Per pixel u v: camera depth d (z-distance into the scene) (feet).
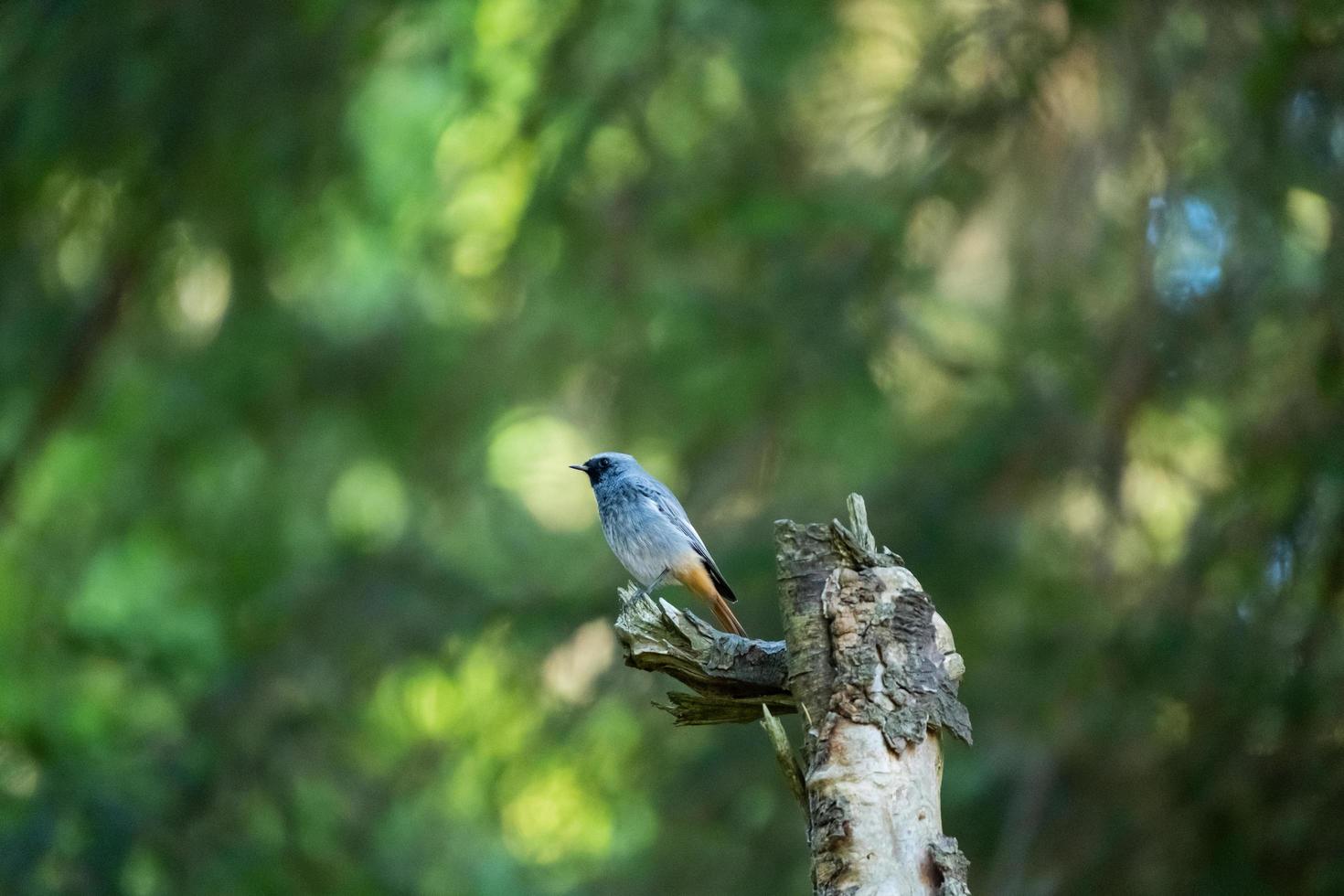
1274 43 36.91
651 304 49.39
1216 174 42.57
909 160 45.50
